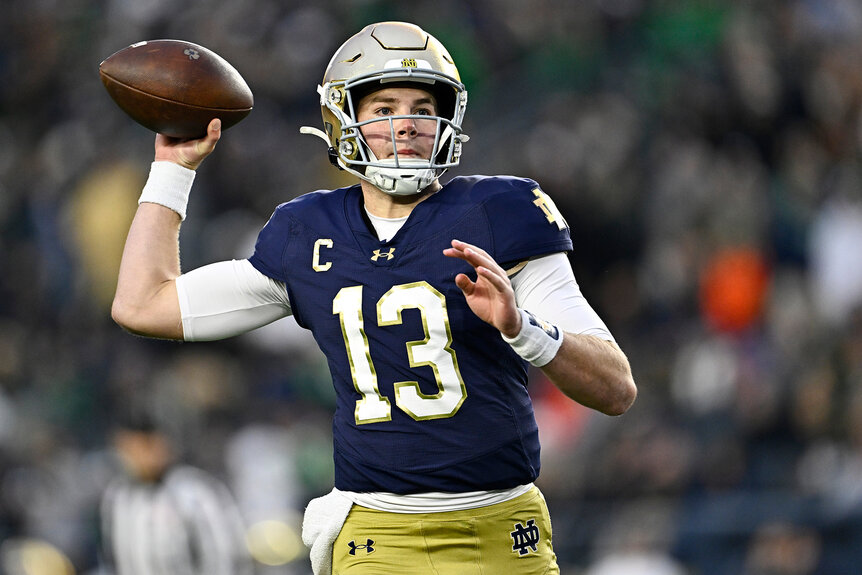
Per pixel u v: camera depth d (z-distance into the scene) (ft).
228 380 112.37
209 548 66.03
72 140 142.00
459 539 33.30
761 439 94.84
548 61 133.49
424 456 32.94
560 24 135.64
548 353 31.04
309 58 140.46
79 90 148.56
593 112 126.41
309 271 34.04
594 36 135.23
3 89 153.89
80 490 105.09
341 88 34.37
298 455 103.60
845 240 118.21
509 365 33.45
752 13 132.67
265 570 90.63
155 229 35.78
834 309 109.09
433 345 32.76
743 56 127.85
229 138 133.18
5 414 115.03
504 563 33.60
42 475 105.40
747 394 96.63
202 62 36.06
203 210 129.90
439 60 34.17
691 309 109.81
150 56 35.81
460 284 30.27
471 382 32.86
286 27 142.31
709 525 88.43
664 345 107.34
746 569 87.15
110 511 67.77
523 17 136.36
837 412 92.58
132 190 131.95
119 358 117.60
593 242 117.50
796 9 135.85
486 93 133.80
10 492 102.78
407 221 33.73
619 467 94.84
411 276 33.01
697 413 98.63
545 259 33.73
